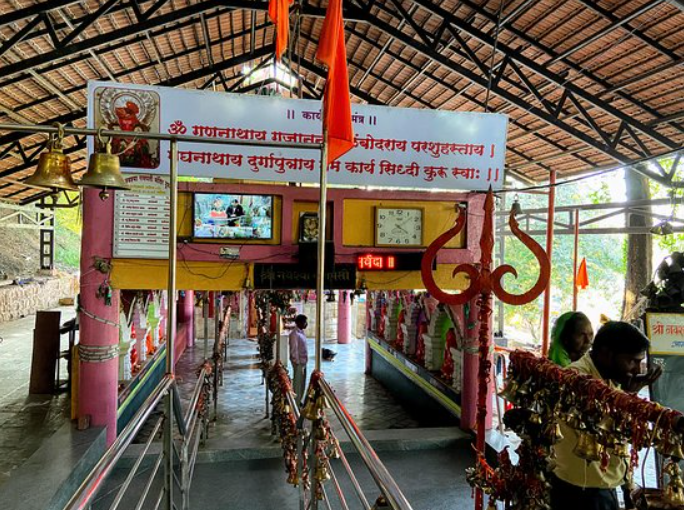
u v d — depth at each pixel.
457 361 7.93
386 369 11.11
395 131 6.50
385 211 6.78
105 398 6.14
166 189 6.22
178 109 6.01
